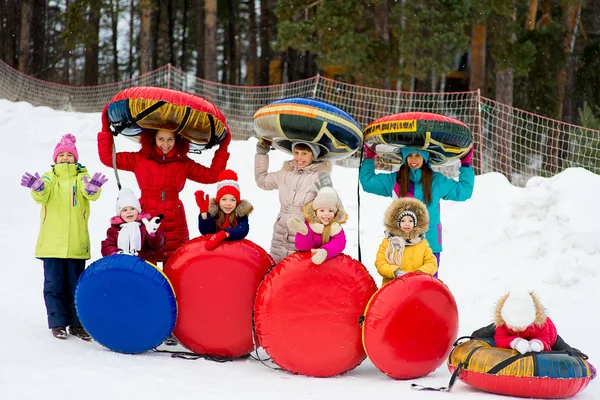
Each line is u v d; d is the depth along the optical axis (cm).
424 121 614
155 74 2698
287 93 2505
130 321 554
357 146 621
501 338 511
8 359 513
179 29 4156
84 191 619
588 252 853
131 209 599
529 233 917
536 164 2031
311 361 529
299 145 610
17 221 1066
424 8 2205
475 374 496
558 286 829
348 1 2220
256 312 536
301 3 2330
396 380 536
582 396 504
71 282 616
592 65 2792
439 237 654
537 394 484
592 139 1661
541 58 2428
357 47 2177
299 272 530
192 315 559
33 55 3362
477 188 1033
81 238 618
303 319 526
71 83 4150
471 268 899
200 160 1310
